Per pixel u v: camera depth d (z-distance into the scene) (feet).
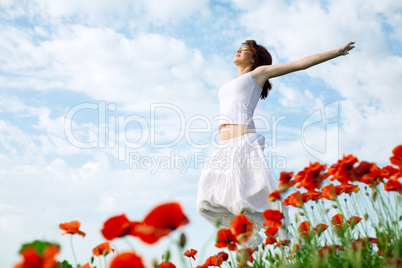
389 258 4.86
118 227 3.37
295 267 5.00
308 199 5.92
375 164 5.39
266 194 9.55
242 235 4.83
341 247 5.18
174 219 3.11
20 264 2.73
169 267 5.45
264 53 11.73
